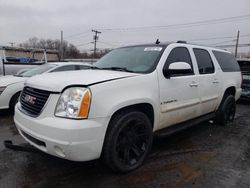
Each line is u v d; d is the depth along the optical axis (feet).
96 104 8.91
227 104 18.35
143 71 11.53
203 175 10.68
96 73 10.87
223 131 17.38
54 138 8.61
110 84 9.53
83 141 8.59
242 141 15.35
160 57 12.19
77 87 8.99
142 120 10.76
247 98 29.35
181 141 14.98
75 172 10.55
